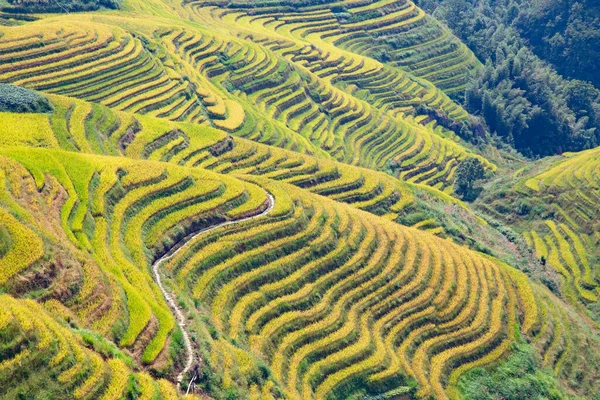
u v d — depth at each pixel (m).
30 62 88.69
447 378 54.03
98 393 33.34
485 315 60.22
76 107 70.94
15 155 49.47
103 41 96.94
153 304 41.94
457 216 85.38
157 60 100.19
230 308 49.31
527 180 101.56
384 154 111.94
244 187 61.31
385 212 77.94
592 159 102.56
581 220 92.56
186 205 55.47
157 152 71.38
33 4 112.94
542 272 81.00
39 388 31.94
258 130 95.31
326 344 50.62
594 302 80.94
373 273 58.97
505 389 55.00
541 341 61.56
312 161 80.94
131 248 47.97
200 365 39.84
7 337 32.06
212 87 104.81
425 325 57.12
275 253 55.53
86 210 47.53
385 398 49.69
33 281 37.59
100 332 37.78
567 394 57.84
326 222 61.75
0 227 38.72
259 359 45.34
